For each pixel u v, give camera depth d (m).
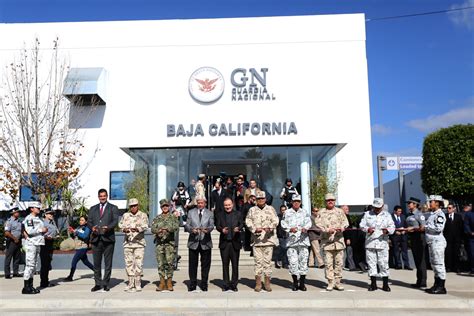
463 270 14.09
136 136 20.84
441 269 10.03
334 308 9.30
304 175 18.94
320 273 13.62
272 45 21.17
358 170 20.38
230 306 9.45
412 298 9.49
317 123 20.64
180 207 17.14
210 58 21.20
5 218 19.88
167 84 21.09
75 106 21.03
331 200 10.64
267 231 10.52
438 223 9.96
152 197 19.09
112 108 21.08
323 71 20.94
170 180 19.33
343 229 10.53
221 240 10.73
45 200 18.59
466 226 13.52
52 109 20.77
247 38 21.22
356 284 11.49
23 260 15.75
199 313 8.85
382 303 9.37
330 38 21.06
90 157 20.83
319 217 10.75
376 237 10.41
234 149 19.47
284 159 19.20
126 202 19.30
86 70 20.89
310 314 8.73
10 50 21.41
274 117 20.75
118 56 21.38
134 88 21.19
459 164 15.44
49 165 19.52
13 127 20.62
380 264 10.43
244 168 19.28
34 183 19.09
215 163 19.39
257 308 9.35
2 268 15.74
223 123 20.73
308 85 20.88
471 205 14.88
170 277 10.71
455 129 15.82
